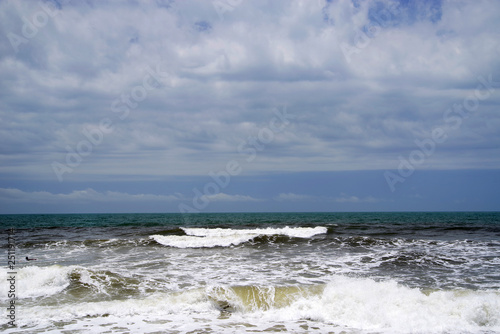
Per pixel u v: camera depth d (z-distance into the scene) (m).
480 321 7.00
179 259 14.34
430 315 7.16
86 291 9.23
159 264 13.13
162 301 8.22
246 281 10.25
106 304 8.04
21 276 10.06
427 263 12.91
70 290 9.30
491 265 12.59
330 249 16.48
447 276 10.98
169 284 9.96
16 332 6.35
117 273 11.16
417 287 9.62
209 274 11.25
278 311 7.70
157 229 30.39
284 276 10.90
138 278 10.62
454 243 17.75
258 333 6.36
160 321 7.06
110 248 17.64
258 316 7.48
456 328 6.66
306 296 8.45
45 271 10.30
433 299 7.93
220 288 8.88
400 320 6.97
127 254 15.83
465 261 13.24
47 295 8.91
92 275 10.41
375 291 8.38
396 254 14.45
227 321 7.11
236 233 23.89
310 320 7.22
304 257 14.47
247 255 15.30
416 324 6.80
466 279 10.56
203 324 6.89
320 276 10.89
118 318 7.23
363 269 12.00
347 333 6.42
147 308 7.82
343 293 8.24
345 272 11.55
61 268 10.62
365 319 7.16
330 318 7.28
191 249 17.31
